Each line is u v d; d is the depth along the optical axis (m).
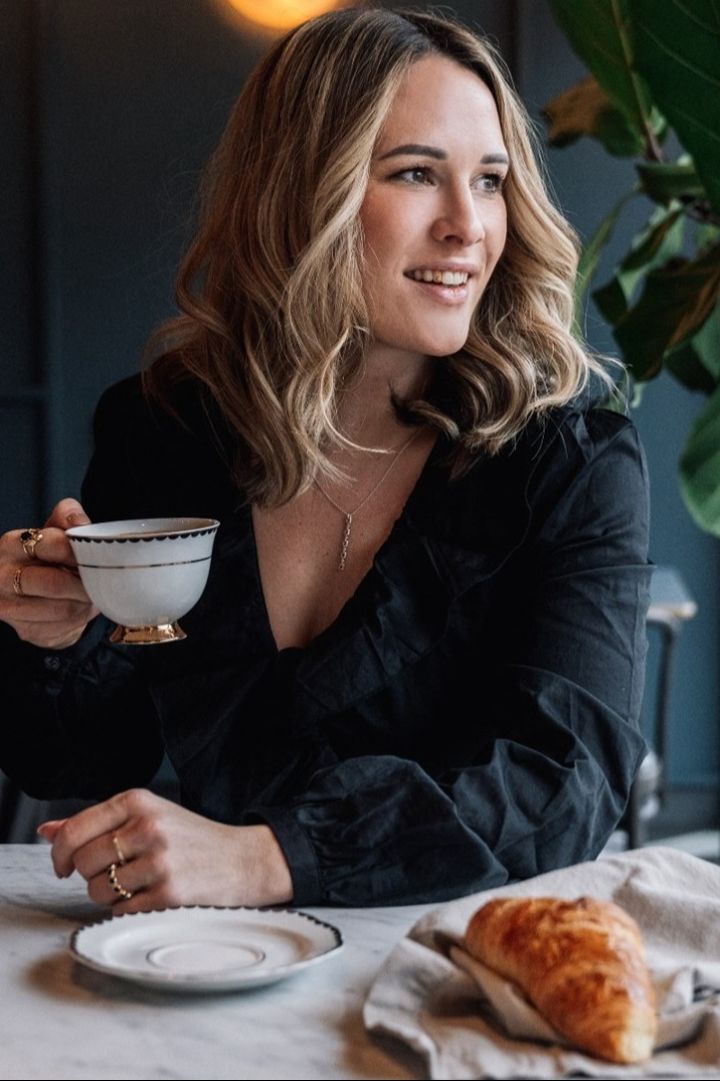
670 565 5.01
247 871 1.26
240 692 1.61
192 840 1.25
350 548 1.66
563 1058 0.95
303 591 1.67
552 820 1.37
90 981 1.10
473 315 1.67
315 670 1.58
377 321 1.59
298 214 1.61
